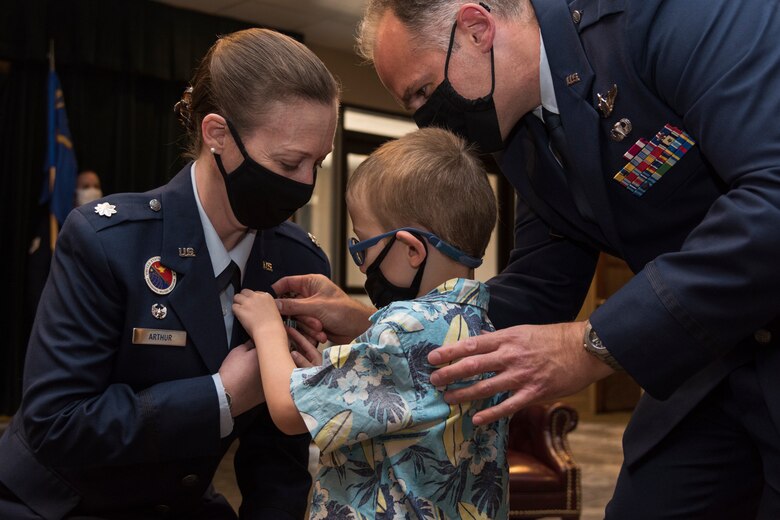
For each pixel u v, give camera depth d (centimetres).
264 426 168
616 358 128
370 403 129
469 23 151
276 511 159
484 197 143
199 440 141
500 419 142
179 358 147
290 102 139
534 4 155
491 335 132
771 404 136
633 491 169
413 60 156
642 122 142
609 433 800
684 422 162
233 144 142
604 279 947
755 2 128
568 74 148
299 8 730
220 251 153
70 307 141
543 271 184
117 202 150
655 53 135
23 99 675
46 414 138
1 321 677
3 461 146
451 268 142
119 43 698
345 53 839
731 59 125
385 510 130
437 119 160
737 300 121
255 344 145
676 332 125
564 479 407
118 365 146
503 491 141
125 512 151
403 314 131
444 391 132
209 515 161
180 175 155
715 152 126
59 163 671
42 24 665
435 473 131
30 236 679
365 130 855
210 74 144
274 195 143
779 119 121
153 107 731
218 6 726
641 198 147
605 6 145
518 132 173
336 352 131
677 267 126
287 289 160
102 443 137
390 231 141
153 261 146
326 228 838
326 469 137
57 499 143
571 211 167
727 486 160
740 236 119
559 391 133
